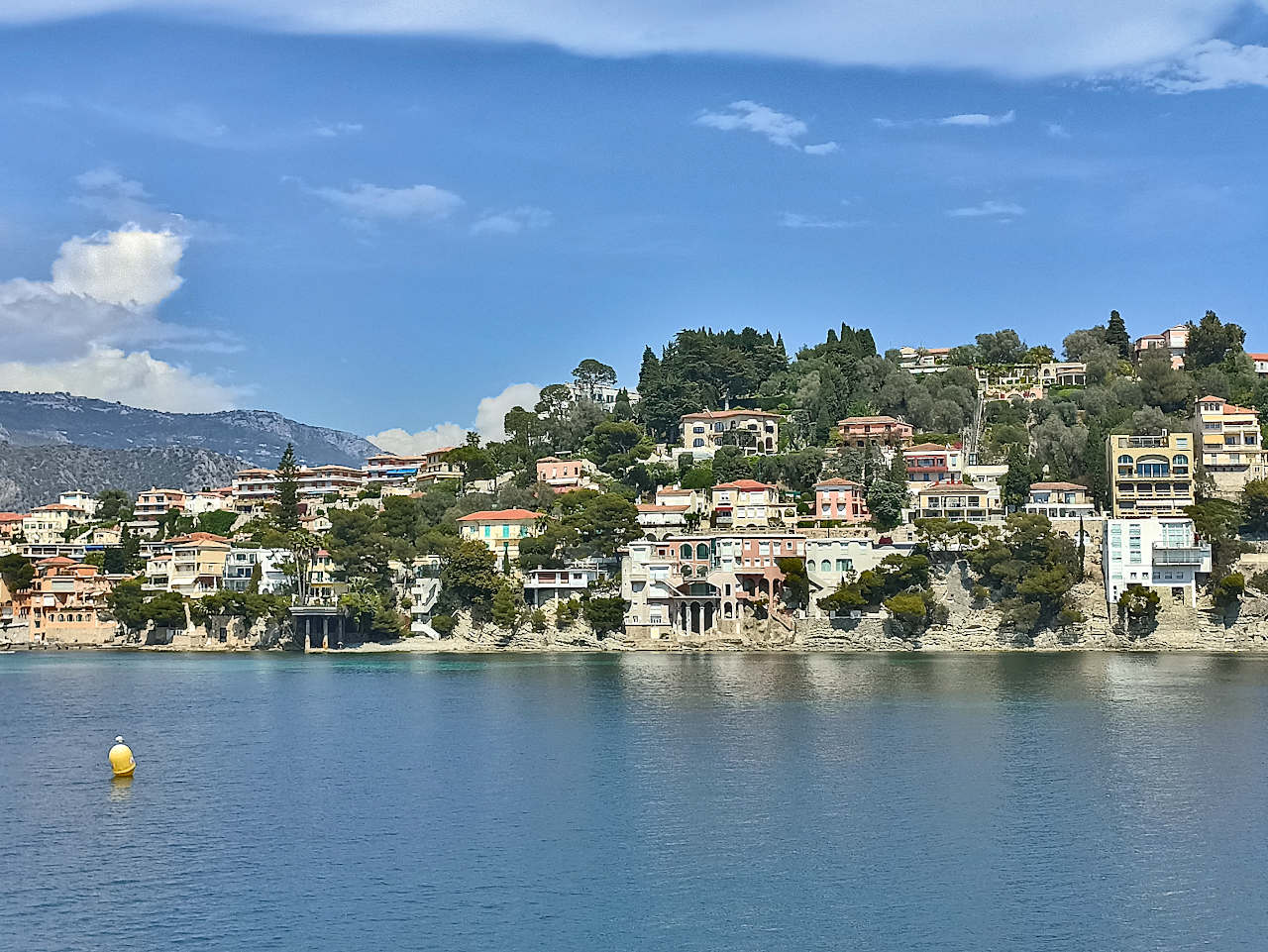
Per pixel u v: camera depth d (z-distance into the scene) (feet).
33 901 397.80
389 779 549.54
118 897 401.90
